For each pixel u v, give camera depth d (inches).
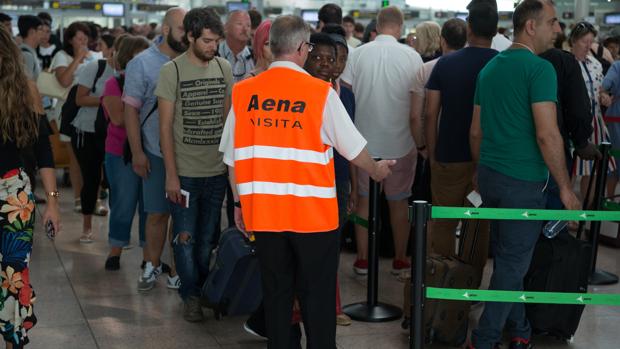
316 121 125.4
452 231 198.8
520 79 146.7
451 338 167.6
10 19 329.7
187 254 182.7
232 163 135.4
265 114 127.5
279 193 127.6
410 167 221.5
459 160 192.5
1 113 132.3
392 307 190.2
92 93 255.1
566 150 182.4
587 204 225.0
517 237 149.6
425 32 251.6
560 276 168.2
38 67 333.4
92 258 242.8
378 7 719.7
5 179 135.1
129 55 219.1
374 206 184.2
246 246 165.5
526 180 149.3
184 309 185.9
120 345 168.4
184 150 179.6
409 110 217.5
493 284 154.4
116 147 222.4
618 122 288.0
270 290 133.7
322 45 164.6
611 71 286.5
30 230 138.9
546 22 148.6
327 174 127.6
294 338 151.3
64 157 355.9
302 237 128.0
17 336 137.9
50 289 209.0
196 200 182.5
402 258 226.1
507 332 176.4
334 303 133.0
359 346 168.6
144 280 208.1
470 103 189.2
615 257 251.6
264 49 183.8
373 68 215.3
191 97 177.8
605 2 534.6
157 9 725.3
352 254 249.8
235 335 175.9
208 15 173.9
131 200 225.6
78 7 709.9
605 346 172.6
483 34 188.9
